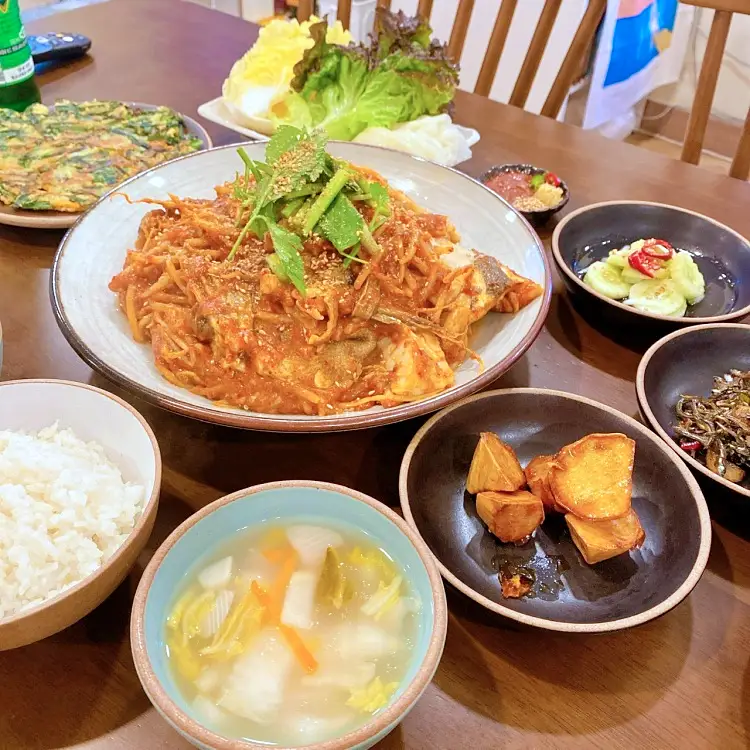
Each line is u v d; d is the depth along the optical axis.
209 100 0.74
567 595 0.33
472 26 1.34
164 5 0.93
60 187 0.55
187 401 0.37
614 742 0.29
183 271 0.44
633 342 0.49
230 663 0.28
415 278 0.46
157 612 0.28
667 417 0.43
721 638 0.32
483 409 0.40
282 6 1.59
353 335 0.43
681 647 0.32
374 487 0.38
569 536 0.36
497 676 0.31
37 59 0.76
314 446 0.40
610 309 0.47
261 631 0.29
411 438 0.41
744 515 0.37
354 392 0.42
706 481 0.36
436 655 0.26
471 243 0.52
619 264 0.52
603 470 0.35
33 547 0.30
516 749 0.29
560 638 0.32
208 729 0.25
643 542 0.35
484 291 0.45
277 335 0.42
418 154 0.63
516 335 0.43
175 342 0.42
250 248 0.45
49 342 0.46
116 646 0.31
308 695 0.27
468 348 0.46
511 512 0.34
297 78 0.66
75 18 0.88
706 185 0.65
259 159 0.56
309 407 0.41
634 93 1.49
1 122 0.63
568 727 0.29
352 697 0.27
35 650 0.31
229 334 0.41
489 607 0.30
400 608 0.29
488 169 0.65
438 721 0.29
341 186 0.45
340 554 0.31
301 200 0.45
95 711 0.29
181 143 0.64
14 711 0.29
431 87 0.65
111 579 0.29
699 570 0.31
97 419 0.35
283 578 0.30
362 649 0.28
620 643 0.32
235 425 0.36
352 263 0.44
